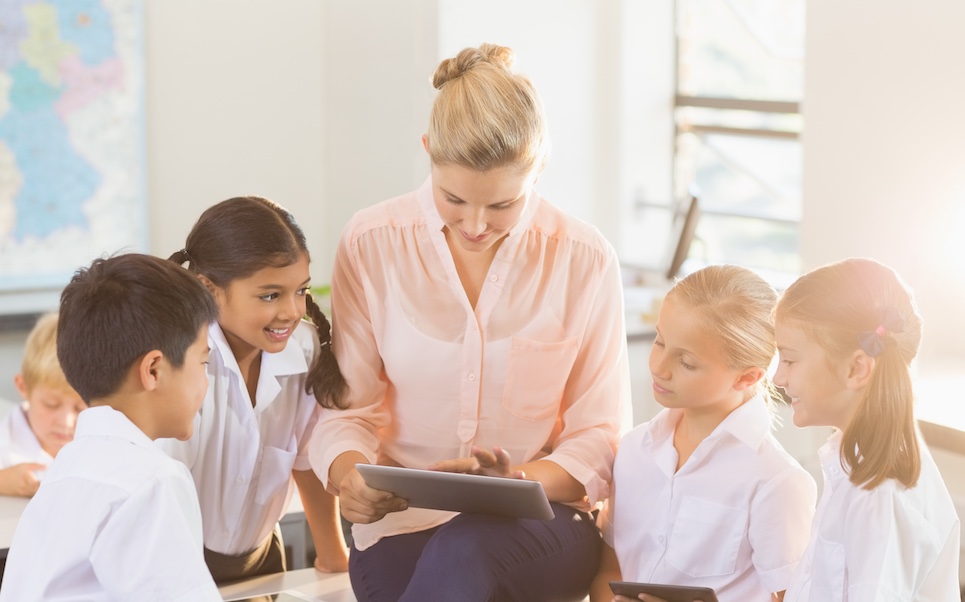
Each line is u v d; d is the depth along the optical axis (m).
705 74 4.76
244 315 2.14
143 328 1.76
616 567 2.22
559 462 2.14
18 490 2.65
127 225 4.87
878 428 1.73
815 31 3.50
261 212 2.15
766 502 2.01
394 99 4.67
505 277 2.18
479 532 1.95
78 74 4.71
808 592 1.83
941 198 3.21
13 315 4.50
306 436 2.38
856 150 3.42
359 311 2.29
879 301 1.79
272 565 2.53
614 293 2.25
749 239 4.70
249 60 4.98
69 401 2.86
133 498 1.68
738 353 1.99
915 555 1.72
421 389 2.22
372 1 4.74
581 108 4.72
